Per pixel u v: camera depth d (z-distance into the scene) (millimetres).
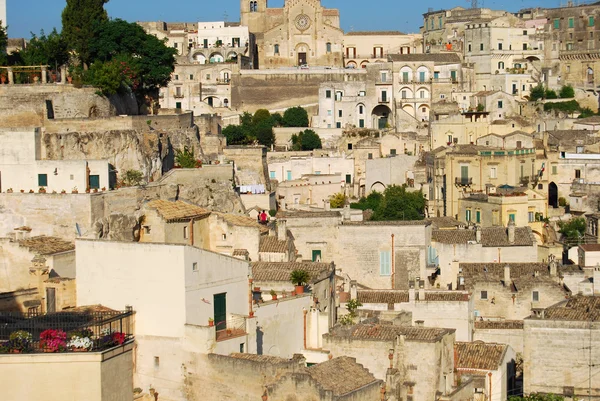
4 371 85875
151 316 98688
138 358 98500
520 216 189875
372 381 93125
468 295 133500
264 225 146125
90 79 166875
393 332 104562
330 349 104062
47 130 156000
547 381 114250
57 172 138000
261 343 105812
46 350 86688
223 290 101562
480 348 115625
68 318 95188
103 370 86812
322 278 120875
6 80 165250
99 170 138125
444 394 101062
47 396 86125
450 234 164375
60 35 186875
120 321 95000
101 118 158250
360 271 152875
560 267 155000
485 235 164250
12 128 139750
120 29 187500
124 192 136125
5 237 123625
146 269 99062
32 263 110062
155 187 141750
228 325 101312
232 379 94188
